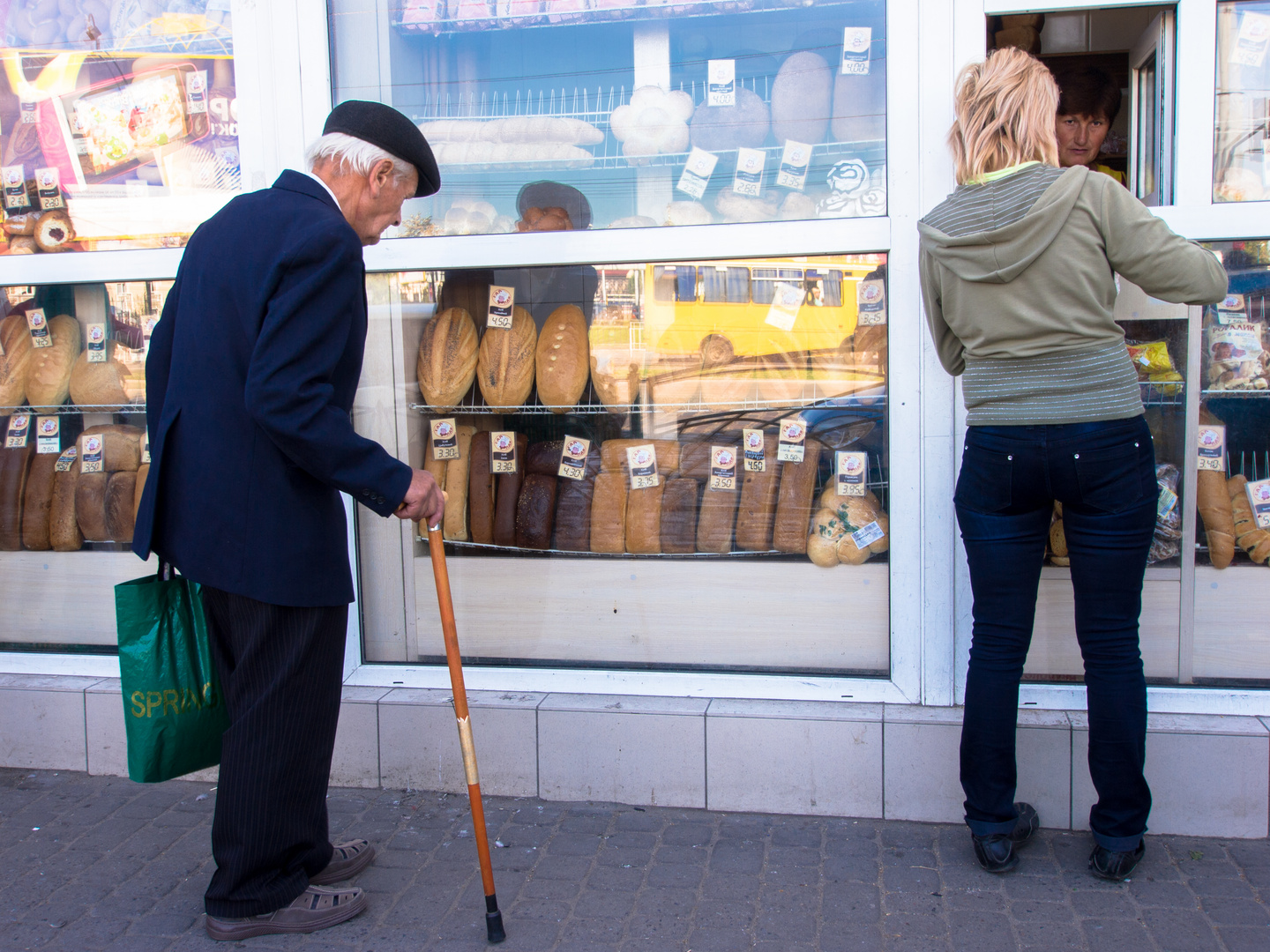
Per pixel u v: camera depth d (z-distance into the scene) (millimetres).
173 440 1863
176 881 2152
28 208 2861
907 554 2408
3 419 2947
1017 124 1938
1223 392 2326
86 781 2678
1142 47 2441
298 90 2641
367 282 2701
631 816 2426
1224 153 2281
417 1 2662
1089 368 1904
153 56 2758
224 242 1832
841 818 2395
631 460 2646
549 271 2664
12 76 2842
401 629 2744
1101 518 1963
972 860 2174
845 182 2467
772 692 2498
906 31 2314
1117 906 1975
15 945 1914
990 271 1918
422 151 1950
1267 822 2221
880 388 2453
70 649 2932
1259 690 2336
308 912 1940
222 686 1982
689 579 2613
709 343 2574
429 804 2506
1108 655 2012
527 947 1886
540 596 2693
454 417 2730
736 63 2580
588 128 2646
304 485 1859
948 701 2402
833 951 1852
